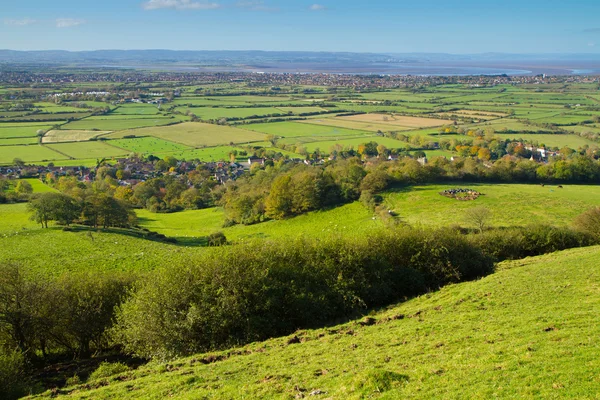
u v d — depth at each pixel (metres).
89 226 102.94
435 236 50.59
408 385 19.77
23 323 36.62
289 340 32.41
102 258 74.44
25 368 34.94
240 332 35.50
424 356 23.81
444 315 32.84
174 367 29.17
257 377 24.67
